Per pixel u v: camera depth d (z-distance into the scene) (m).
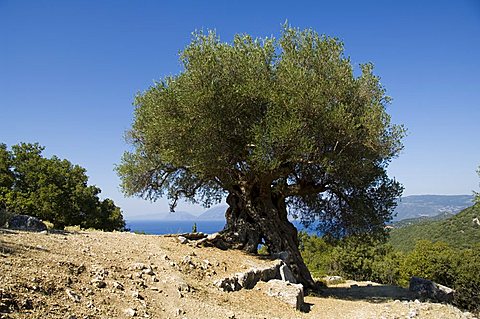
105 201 40.47
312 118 15.77
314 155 16.22
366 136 16.03
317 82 16.23
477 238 52.69
